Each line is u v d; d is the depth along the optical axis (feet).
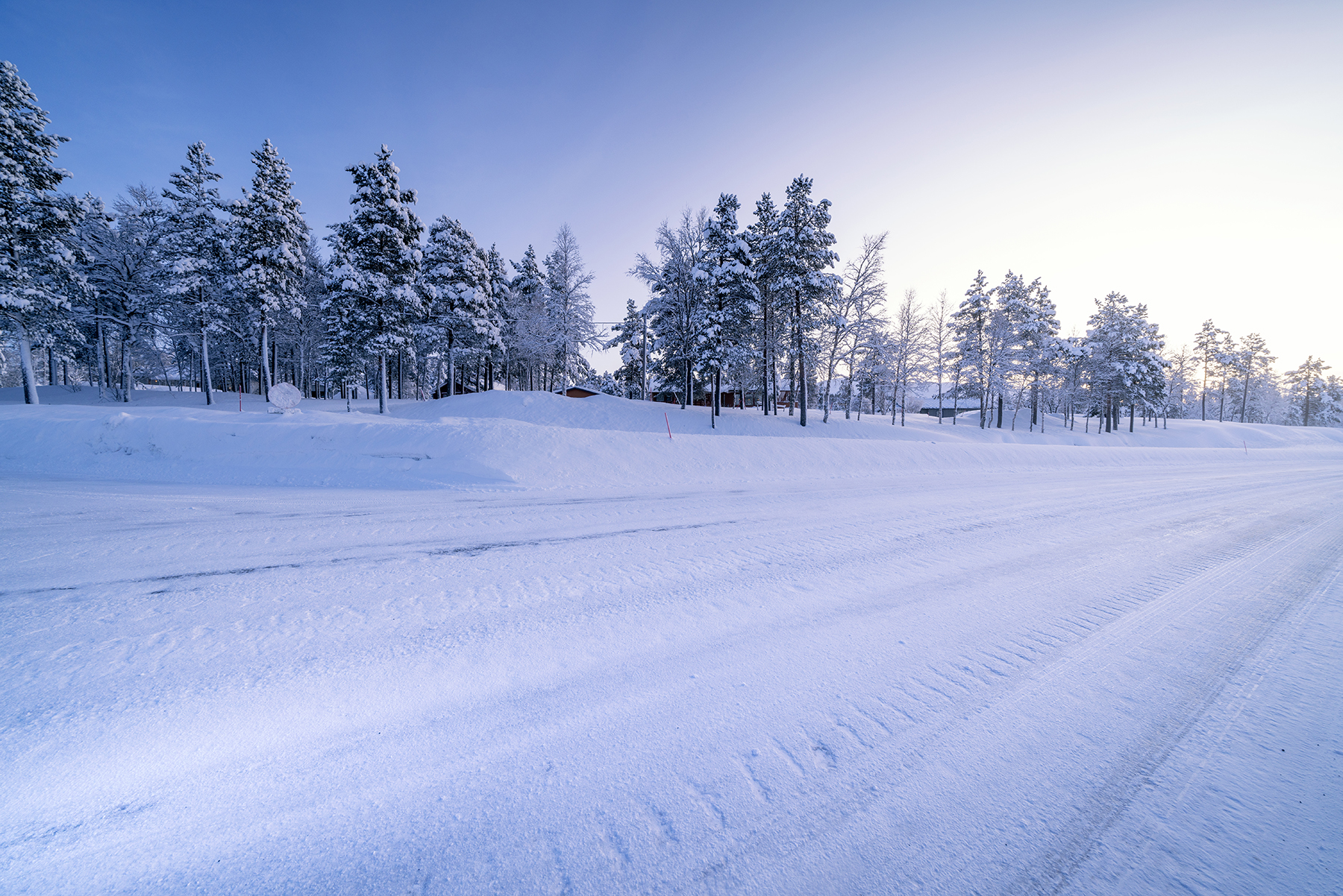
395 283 92.32
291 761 6.50
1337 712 8.05
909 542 18.94
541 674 8.82
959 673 9.15
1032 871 5.23
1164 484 38.70
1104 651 10.18
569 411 92.32
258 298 105.19
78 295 96.17
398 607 11.85
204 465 36.11
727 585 13.71
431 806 5.85
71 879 4.85
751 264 100.37
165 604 11.94
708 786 6.24
